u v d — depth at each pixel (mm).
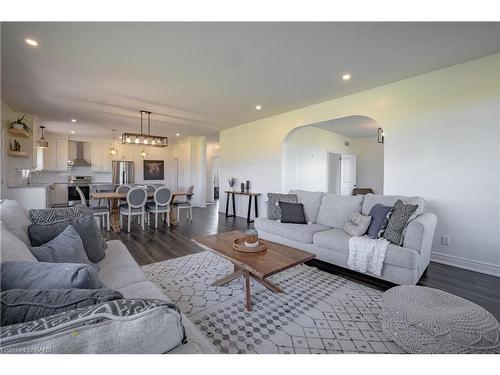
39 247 1491
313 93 4035
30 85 3709
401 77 3408
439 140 3195
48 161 7781
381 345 1621
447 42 2525
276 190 5566
